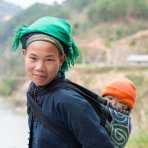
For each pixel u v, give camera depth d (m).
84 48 122.62
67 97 2.98
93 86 85.06
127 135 3.41
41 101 3.08
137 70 88.19
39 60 3.05
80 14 164.50
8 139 38.72
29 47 3.07
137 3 135.12
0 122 70.00
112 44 121.69
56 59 3.07
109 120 3.21
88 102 3.02
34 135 3.13
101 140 2.95
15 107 102.94
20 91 115.19
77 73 88.94
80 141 2.98
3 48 168.75
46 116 3.02
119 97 3.65
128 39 121.44
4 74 142.12
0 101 112.06
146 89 72.38
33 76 3.08
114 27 132.75
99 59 116.44
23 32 3.10
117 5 135.75
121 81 3.72
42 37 3.03
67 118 2.97
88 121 2.94
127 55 112.88
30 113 3.17
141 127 14.40
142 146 9.77
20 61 143.50
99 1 140.75
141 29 130.62
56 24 3.06
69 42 3.12
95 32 131.75
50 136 3.00
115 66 90.69
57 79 3.10
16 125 63.28
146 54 112.31
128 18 135.62
